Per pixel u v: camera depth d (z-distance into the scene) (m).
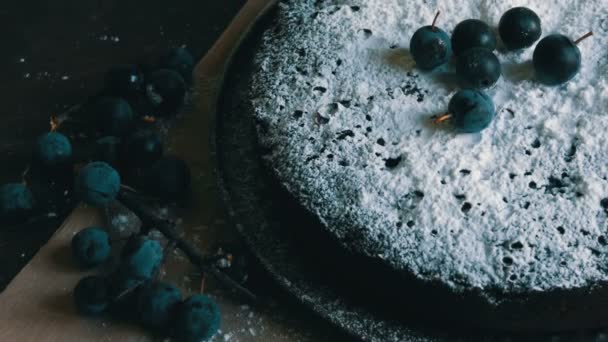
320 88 0.38
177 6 0.50
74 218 0.41
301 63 0.39
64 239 0.41
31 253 0.42
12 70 0.48
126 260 0.37
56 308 0.39
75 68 0.48
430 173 0.36
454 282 0.34
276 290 0.39
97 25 0.50
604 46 0.38
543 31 0.39
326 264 0.37
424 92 0.37
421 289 0.35
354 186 0.36
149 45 0.49
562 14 0.39
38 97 0.47
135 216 0.41
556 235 0.34
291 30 0.40
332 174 0.36
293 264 0.37
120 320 0.39
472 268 0.34
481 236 0.35
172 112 0.44
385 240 0.35
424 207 0.35
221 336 0.38
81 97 0.47
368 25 0.39
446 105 0.37
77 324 0.39
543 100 0.37
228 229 0.41
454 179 0.35
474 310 0.35
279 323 0.38
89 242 0.39
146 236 0.39
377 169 0.36
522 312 0.34
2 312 0.39
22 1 0.51
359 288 0.36
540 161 0.36
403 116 0.37
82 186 0.39
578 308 0.34
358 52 0.39
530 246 0.34
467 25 0.37
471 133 0.36
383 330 0.36
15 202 0.41
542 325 0.35
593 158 0.35
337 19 0.40
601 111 0.36
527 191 0.35
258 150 0.38
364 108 0.37
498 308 0.34
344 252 0.36
